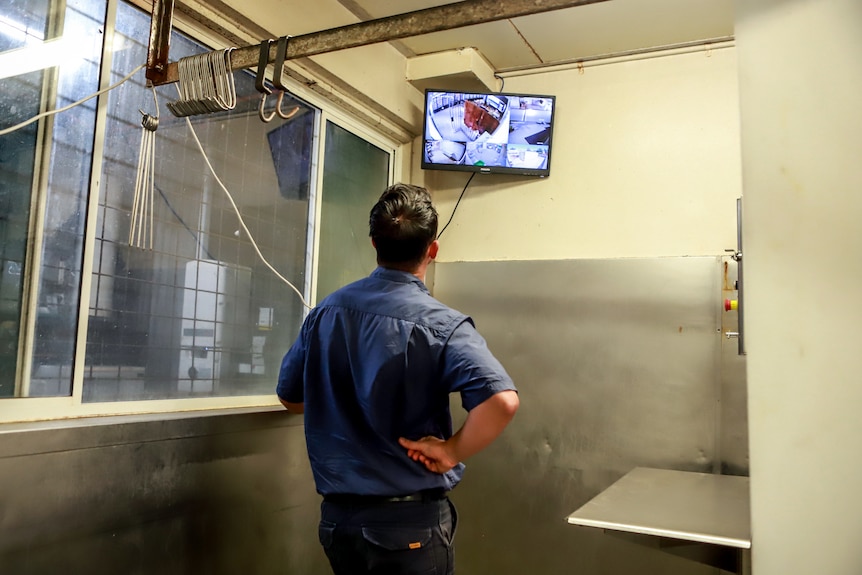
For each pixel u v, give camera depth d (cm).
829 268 126
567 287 302
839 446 124
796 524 126
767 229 131
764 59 133
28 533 146
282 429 229
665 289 283
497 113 310
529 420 302
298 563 235
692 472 256
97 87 183
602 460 286
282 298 258
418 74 321
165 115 207
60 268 172
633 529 150
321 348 157
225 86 169
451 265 328
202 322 219
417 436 150
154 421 178
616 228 299
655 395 280
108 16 186
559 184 313
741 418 265
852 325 124
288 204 263
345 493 148
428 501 149
